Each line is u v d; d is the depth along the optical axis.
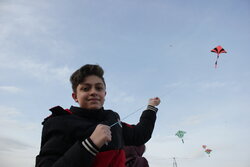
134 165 1.96
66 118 1.58
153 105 2.14
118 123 1.80
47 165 1.36
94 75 1.83
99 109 1.72
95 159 1.47
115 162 1.53
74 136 1.51
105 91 1.89
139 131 1.97
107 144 1.45
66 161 1.26
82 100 1.77
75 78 1.84
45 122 1.63
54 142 1.47
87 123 1.59
